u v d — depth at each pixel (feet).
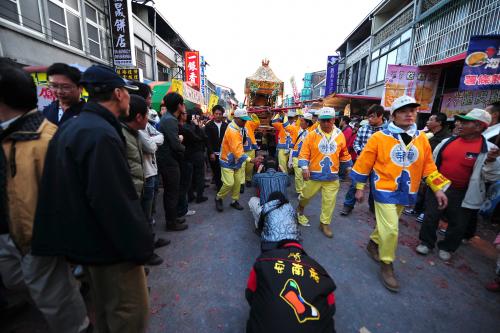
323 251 10.43
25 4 20.77
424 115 27.96
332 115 10.83
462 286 8.43
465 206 9.28
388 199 8.28
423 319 6.98
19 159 4.67
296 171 18.07
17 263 5.75
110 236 4.00
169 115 10.82
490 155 8.79
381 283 8.46
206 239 11.05
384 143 8.33
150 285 8.03
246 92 38.29
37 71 12.56
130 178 4.25
